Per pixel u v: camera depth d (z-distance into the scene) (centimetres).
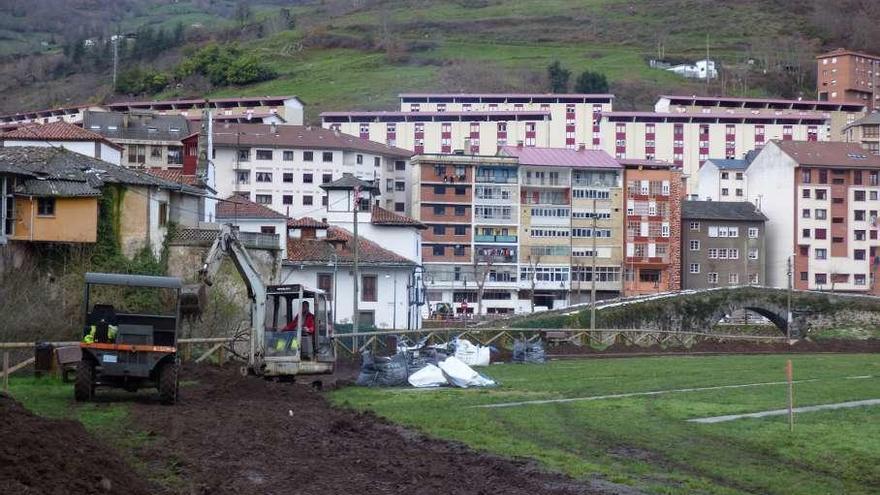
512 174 13588
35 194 5244
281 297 3934
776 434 2670
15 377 3647
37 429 1891
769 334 10169
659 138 17862
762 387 4169
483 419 3000
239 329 4884
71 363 3428
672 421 2989
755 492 2025
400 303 8662
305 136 13800
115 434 2317
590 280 13725
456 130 17338
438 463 2194
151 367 2866
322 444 2397
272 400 3341
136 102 19988
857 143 15638
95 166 5766
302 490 1836
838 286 14188
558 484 2009
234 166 13312
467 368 4350
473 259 13412
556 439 2644
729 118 17875
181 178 7338
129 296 3206
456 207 13438
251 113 17112
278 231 8494
